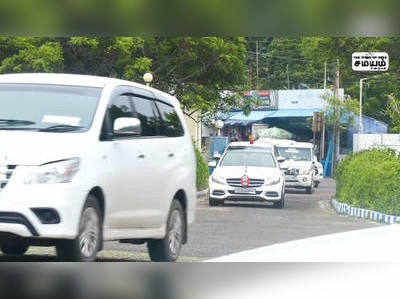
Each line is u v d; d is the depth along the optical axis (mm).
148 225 23969
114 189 21656
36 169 19500
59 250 19953
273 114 155125
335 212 57156
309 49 65688
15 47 64375
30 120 21234
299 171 84812
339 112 147500
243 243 33906
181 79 74312
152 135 24703
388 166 51031
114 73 69062
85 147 20500
